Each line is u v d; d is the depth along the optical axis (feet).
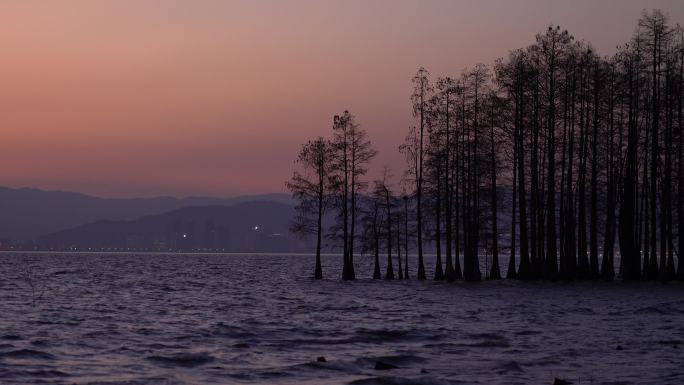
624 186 222.48
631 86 215.72
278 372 70.54
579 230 223.30
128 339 95.55
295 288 219.20
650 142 220.84
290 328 108.17
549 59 218.59
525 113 220.02
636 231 223.71
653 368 71.00
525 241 223.71
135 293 199.72
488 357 79.05
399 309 140.05
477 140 230.89
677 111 216.74
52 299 171.32
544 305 142.51
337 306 149.28
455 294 177.27
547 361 75.56
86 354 82.23
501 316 123.75
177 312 137.28
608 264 220.84
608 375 67.41
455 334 99.60
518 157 223.10
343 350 86.43
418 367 72.95
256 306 151.74
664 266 207.21
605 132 223.92
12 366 73.10
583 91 219.82
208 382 65.77
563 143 220.02
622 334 96.68
